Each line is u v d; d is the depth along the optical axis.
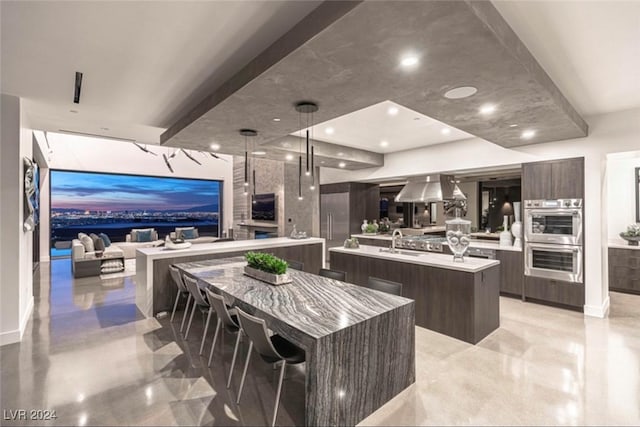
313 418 1.90
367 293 2.76
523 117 3.30
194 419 2.12
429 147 6.02
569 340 3.39
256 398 2.35
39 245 8.12
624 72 2.91
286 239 6.03
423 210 8.58
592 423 2.09
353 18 1.61
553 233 4.54
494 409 2.23
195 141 4.49
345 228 7.73
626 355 3.04
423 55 2.01
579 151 4.27
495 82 2.41
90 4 1.88
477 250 5.39
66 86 3.13
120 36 2.25
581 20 2.11
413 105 2.93
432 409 2.23
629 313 4.26
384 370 2.29
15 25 2.09
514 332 3.62
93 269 6.53
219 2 1.88
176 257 4.36
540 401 2.32
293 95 2.69
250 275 3.38
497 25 1.82
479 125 3.61
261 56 2.29
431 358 2.99
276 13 1.99
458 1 1.49
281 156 5.81
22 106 3.57
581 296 4.27
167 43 2.35
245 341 3.37
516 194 7.11
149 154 9.96
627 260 5.18
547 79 2.63
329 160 6.16
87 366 2.82
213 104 3.02
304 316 2.20
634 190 5.45
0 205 3.28
